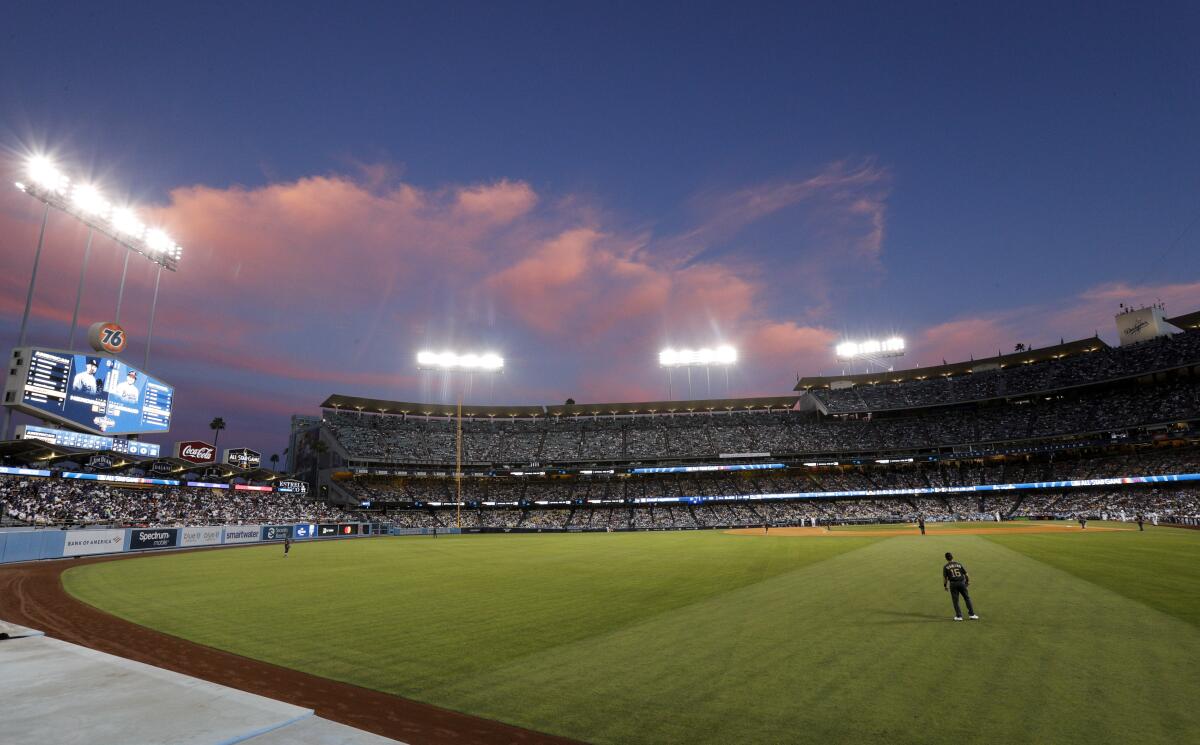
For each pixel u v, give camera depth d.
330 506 74.75
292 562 31.25
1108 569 21.36
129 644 11.91
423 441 90.06
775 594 17.47
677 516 78.06
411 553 38.09
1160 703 7.70
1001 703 7.82
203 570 27.05
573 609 15.81
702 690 8.59
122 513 48.12
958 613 13.10
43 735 5.54
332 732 5.88
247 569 27.52
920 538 41.56
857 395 91.56
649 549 38.50
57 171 42.50
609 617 14.55
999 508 68.75
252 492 65.88
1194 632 11.46
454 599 17.84
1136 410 67.75
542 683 9.07
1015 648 10.49
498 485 86.62
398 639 12.28
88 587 20.95
